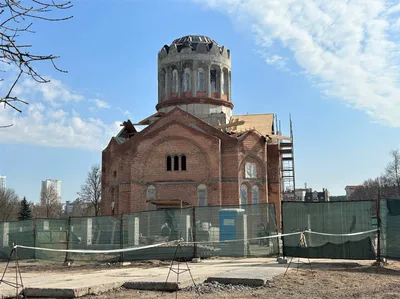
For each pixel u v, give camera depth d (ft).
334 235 62.18
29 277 54.95
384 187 277.23
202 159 124.67
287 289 41.50
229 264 64.39
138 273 56.29
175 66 149.69
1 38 19.81
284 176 218.38
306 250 63.26
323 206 63.82
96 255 76.95
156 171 127.34
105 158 144.36
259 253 74.54
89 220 79.15
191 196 124.06
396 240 61.05
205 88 147.54
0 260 83.71
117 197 131.44
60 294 40.27
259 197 127.03
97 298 39.40
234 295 38.93
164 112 147.95
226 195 122.62
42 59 20.57
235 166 123.24
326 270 55.16
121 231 74.23
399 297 37.14
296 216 64.85
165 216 76.28
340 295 38.32
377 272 53.88
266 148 133.49
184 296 39.04
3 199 308.19
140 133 129.80
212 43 150.61
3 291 40.93
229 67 154.30
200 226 75.46
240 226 76.13
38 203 426.92
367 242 61.16
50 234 81.46
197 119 129.18
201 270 56.03
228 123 141.49
